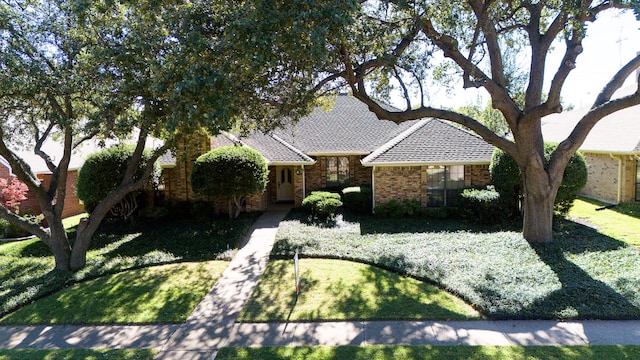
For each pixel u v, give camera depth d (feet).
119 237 46.73
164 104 25.39
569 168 45.60
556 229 43.21
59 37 29.27
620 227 44.75
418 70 37.78
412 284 29.55
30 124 37.65
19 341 22.76
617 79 35.73
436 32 34.53
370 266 34.06
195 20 25.43
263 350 20.83
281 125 37.37
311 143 68.28
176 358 20.44
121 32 26.68
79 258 35.65
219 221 53.42
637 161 57.16
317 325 23.70
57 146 67.62
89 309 26.78
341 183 69.10
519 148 37.47
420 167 54.60
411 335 22.04
